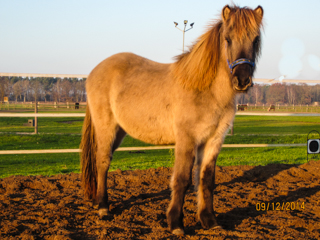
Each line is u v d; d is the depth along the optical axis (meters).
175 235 3.01
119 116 3.79
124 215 3.56
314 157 8.37
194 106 3.06
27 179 5.13
